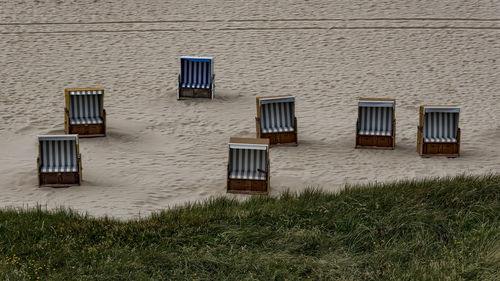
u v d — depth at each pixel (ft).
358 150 185.78
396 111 215.92
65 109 190.19
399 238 125.90
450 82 242.37
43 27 292.61
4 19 298.97
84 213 140.05
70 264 115.24
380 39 284.61
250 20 306.76
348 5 324.60
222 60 262.67
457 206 138.21
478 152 184.03
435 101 224.94
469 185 147.02
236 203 144.77
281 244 122.72
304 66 257.55
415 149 186.91
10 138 188.75
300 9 320.09
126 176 165.27
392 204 137.49
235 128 201.87
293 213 134.72
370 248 122.83
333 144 189.67
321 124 204.64
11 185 156.35
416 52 271.49
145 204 148.15
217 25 300.40
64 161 159.33
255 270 114.93
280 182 163.43
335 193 150.30
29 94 224.74
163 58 263.90
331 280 111.96
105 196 151.74
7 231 124.57
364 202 139.03
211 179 165.78
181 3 326.85
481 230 126.31
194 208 140.46
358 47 276.41
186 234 126.11
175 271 113.70
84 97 191.01
